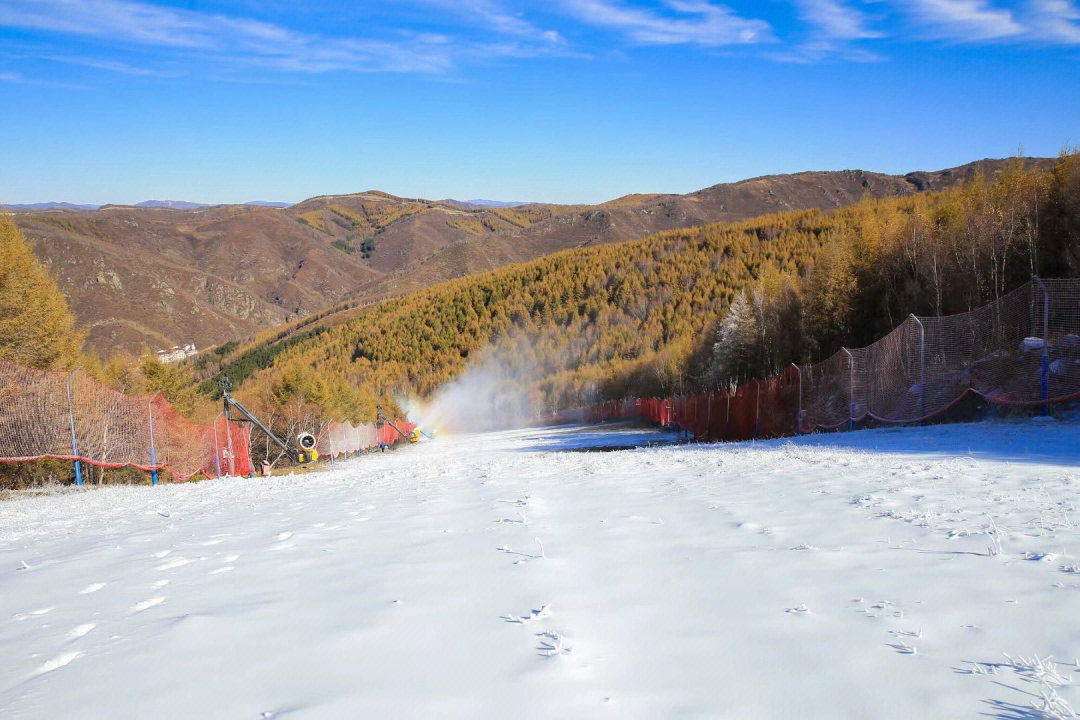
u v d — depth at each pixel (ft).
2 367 57.36
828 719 6.63
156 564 15.99
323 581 13.01
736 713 6.82
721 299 370.32
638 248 538.88
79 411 58.08
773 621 9.46
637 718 6.77
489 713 6.98
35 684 8.39
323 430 118.73
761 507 19.71
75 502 37.99
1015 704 6.74
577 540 15.81
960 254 95.40
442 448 165.68
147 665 8.85
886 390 64.54
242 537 19.29
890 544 13.79
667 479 29.50
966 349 59.67
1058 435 38.50
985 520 15.61
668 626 9.44
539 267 568.41
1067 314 52.65
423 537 17.33
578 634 9.24
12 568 17.12
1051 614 9.05
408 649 8.96
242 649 9.27
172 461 67.00
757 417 88.48
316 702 7.43
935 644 8.34
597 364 369.30
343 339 543.39
